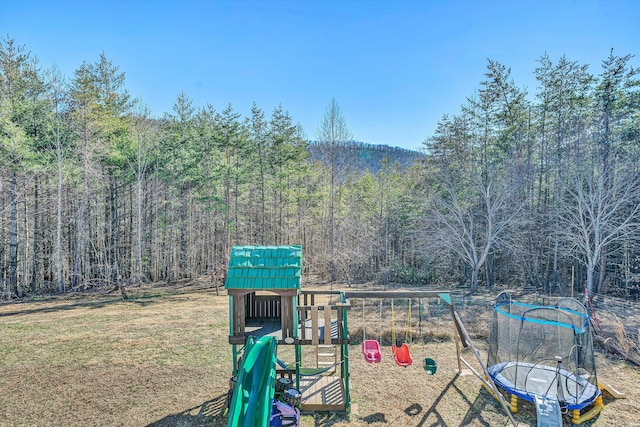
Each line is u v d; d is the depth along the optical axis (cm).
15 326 1412
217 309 1753
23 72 2255
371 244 3081
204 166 3105
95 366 1009
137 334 1305
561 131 2281
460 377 938
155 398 830
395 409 785
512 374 844
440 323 1409
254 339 709
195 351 1130
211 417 751
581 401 722
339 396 809
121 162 2650
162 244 3266
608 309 1659
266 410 554
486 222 2505
